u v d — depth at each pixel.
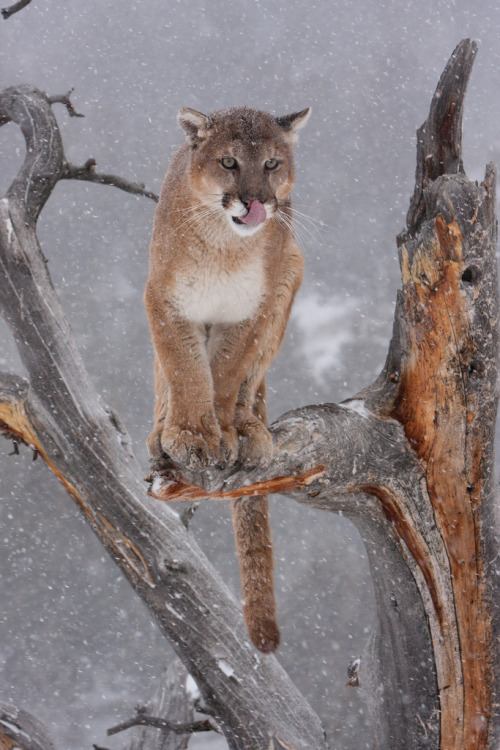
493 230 7.29
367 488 7.73
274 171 8.41
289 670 26.47
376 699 8.52
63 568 28.66
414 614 7.98
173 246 7.98
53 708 25.72
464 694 7.99
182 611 9.55
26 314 10.28
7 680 26.31
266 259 8.12
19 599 28.03
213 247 7.95
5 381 9.88
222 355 8.13
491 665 7.93
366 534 8.12
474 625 7.89
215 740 24.23
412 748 8.18
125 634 27.80
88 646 27.41
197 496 7.36
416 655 8.05
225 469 7.20
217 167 8.07
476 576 7.82
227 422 7.91
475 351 7.37
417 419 7.64
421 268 7.34
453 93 7.51
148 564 9.62
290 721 9.38
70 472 9.88
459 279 7.23
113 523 9.73
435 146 7.68
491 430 7.63
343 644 27.17
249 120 8.30
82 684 26.50
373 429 7.57
